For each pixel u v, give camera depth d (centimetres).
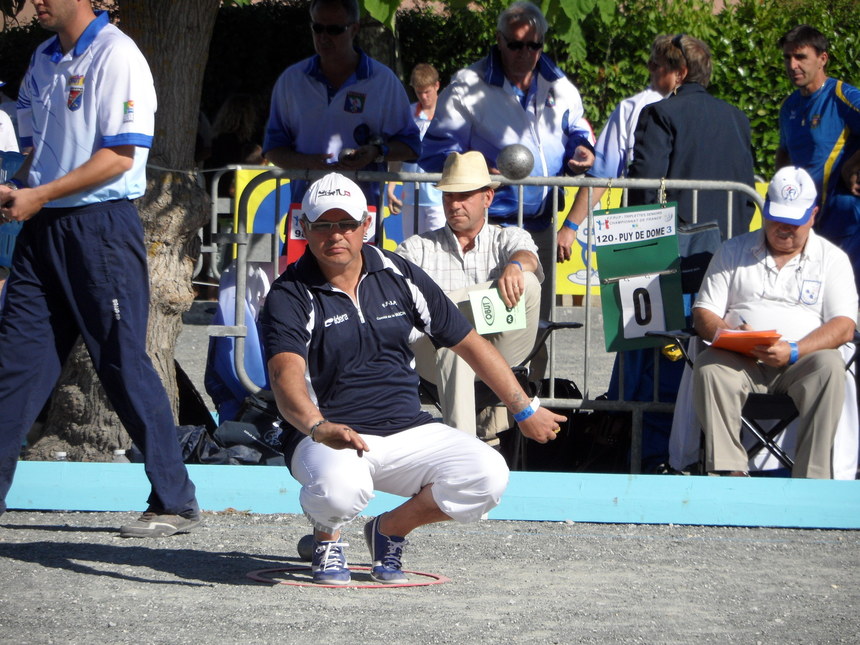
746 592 1705
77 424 2409
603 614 1563
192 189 2466
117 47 1883
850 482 2195
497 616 1542
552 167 2794
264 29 5541
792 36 2947
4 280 2305
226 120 4594
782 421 2325
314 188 1639
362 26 4794
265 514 2197
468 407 2231
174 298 2472
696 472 2406
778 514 2188
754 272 2381
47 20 1884
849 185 2872
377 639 1429
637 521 2192
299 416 1565
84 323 1892
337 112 2731
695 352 2428
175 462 1978
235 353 2562
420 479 1683
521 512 2198
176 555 1855
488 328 2280
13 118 2878
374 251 1694
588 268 2598
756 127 5447
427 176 2597
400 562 1738
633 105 3191
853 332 2322
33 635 1423
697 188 2598
